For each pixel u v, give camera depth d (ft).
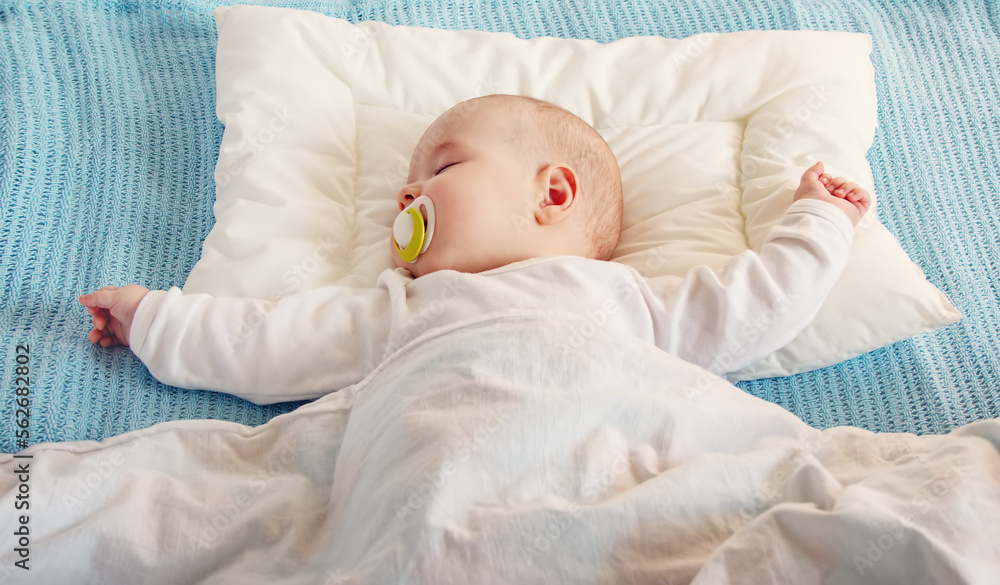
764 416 3.00
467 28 5.32
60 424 3.18
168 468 3.06
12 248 3.68
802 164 4.30
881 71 5.32
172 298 3.42
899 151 4.93
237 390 3.43
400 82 4.60
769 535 2.29
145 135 4.45
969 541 2.25
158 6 5.06
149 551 2.71
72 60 4.55
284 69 4.44
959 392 3.77
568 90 4.66
